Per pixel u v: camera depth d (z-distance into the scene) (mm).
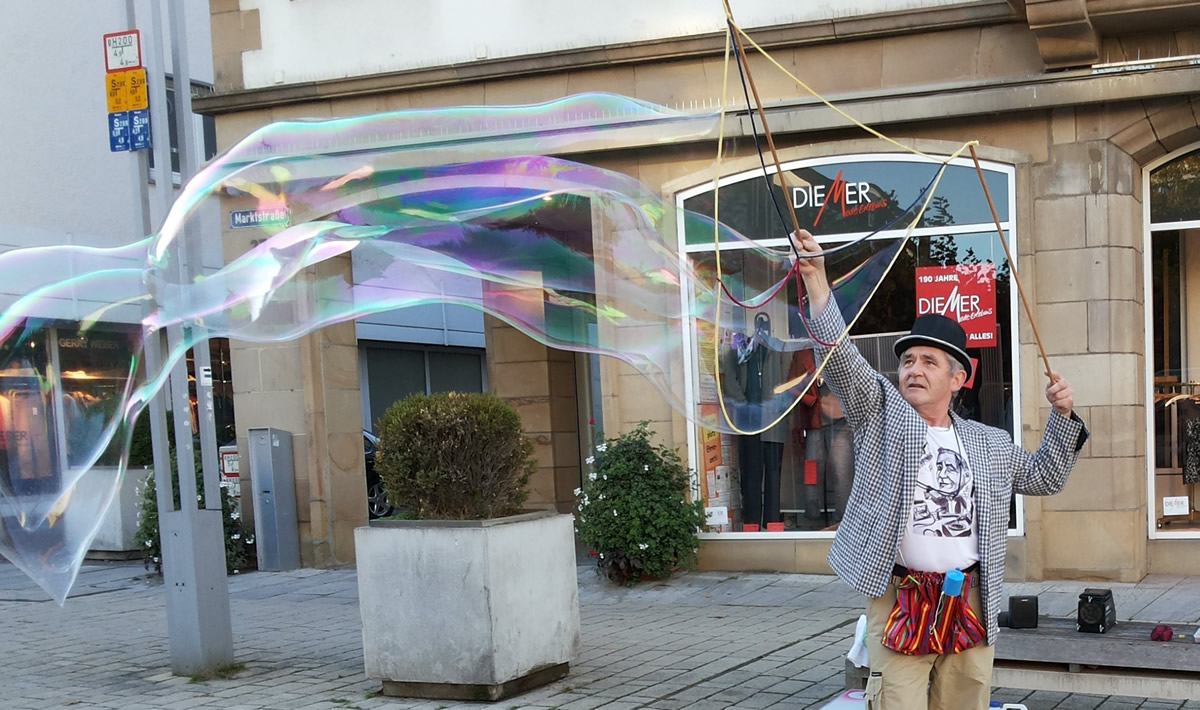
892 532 2861
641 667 5105
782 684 4688
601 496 7410
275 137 7551
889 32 7172
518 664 4672
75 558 5730
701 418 7492
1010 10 6879
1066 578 6840
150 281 5512
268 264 5887
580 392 10234
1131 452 6750
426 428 4750
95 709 4754
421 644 4695
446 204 6195
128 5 5535
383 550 4777
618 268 6312
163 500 5410
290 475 8930
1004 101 6824
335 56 8547
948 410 3066
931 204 7164
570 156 7805
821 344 2904
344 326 9102
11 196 11703
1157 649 3527
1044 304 6945
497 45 8117
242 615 7066
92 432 5742
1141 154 6840
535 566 4820
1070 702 4223
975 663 2932
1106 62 6773
